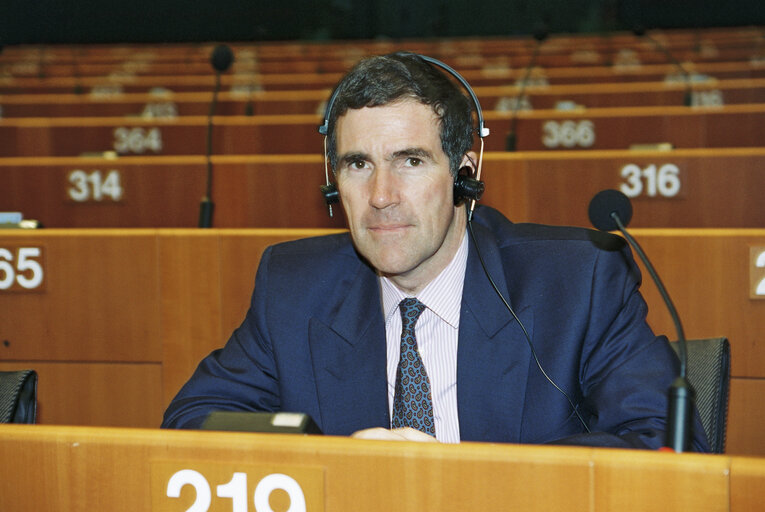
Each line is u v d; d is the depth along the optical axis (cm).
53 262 263
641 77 843
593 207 127
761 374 239
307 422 103
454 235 145
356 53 1128
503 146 577
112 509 94
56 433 94
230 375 157
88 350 265
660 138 564
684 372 106
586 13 1291
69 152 593
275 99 739
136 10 1346
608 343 144
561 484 83
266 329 157
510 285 149
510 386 143
